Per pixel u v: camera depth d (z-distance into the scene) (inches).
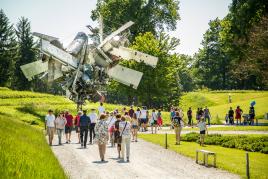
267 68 2176.4
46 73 2004.2
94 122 1124.5
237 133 1401.3
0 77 3479.3
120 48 1859.0
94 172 703.7
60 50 1753.2
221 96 3376.0
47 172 632.4
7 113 1663.4
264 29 2142.0
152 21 3122.5
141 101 2600.9
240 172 708.7
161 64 2506.2
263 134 1331.2
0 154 645.9
